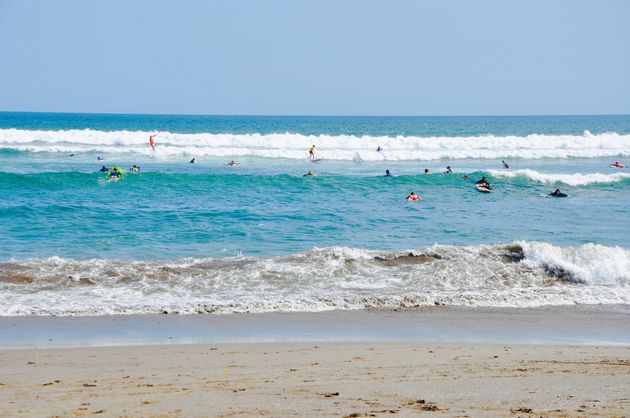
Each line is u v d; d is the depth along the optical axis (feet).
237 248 114.83
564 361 54.54
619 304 83.20
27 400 39.27
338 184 199.72
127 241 118.01
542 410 35.47
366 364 52.95
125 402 38.37
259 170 228.02
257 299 80.64
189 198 171.63
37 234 121.90
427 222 145.48
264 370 50.19
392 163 258.98
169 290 83.71
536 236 130.82
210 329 68.74
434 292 85.66
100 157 250.98
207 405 37.32
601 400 38.34
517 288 88.53
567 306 82.02
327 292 84.53
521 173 219.41
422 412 35.09
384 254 100.42
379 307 79.77
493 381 45.03
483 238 128.16
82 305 76.33
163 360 54.95
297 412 35.24
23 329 67.00
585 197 192.03
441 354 58.23
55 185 183.73
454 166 254.47
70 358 55.72
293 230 132.87
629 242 125.59
